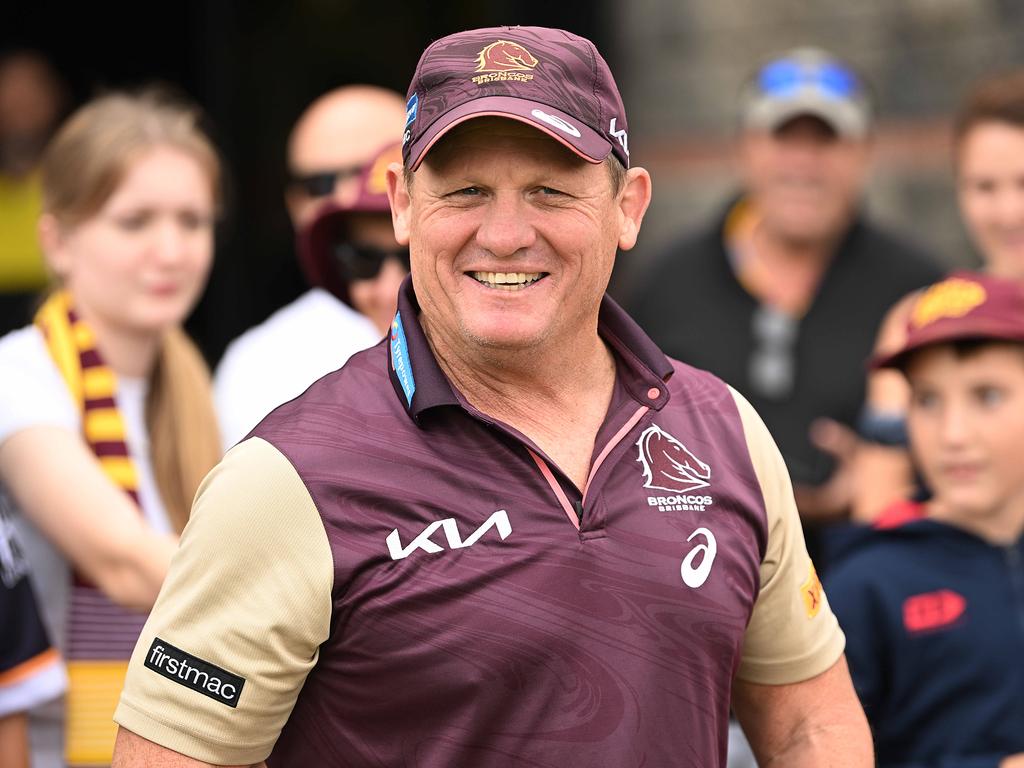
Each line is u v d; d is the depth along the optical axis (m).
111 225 5.28
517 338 3.30
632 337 3.56
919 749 5.28
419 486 3.27
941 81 10.65
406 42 10.34
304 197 6.66
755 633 3.68
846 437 7.18
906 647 5.26
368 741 3.28
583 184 3.31
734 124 10.80
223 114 10.41
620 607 3.27
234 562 3.23
